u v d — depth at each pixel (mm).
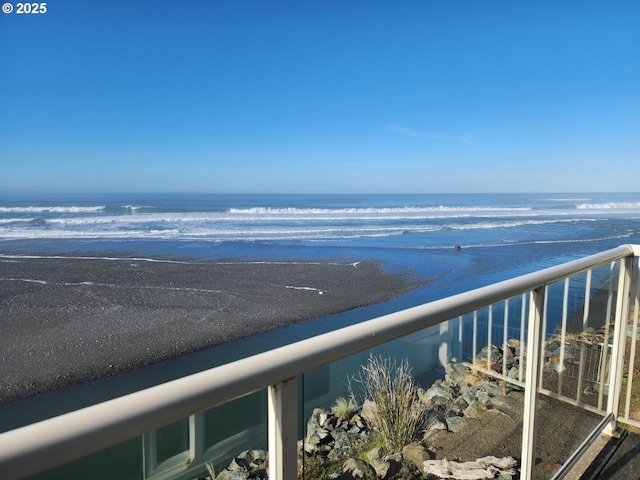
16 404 6676
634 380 3434
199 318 10781
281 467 864
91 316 10750
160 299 12328
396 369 1545
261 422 894
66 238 24016
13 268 16016
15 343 8953
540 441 2105
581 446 2367
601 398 2633
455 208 46875
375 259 18906
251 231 28016
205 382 709
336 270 16578
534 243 24031
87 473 805
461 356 1836
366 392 1415
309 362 866
